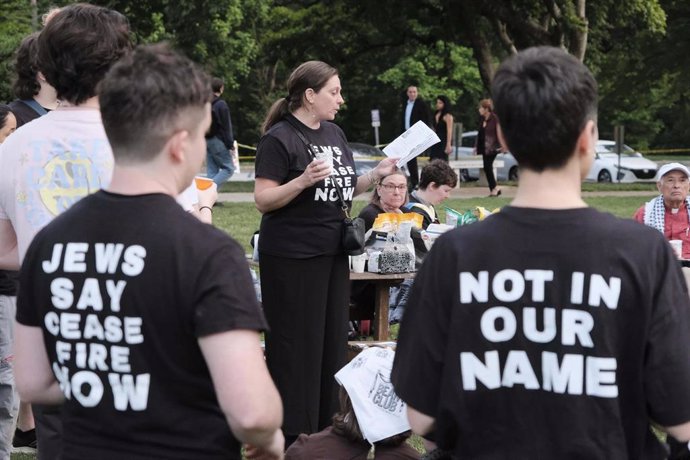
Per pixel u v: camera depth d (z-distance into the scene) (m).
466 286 2.71
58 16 3.69
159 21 37.62
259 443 2.68
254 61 55.69
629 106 64.56
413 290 2.84
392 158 6.72
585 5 33.66
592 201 23.52
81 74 3.66
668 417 2.66
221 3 36.00
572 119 2.67
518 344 2.68
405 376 2.80
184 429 2.70
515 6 33.41
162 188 2.78
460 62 60.19
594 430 2.65
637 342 2.65
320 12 38.12
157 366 2.68
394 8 35.34
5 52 29.52
